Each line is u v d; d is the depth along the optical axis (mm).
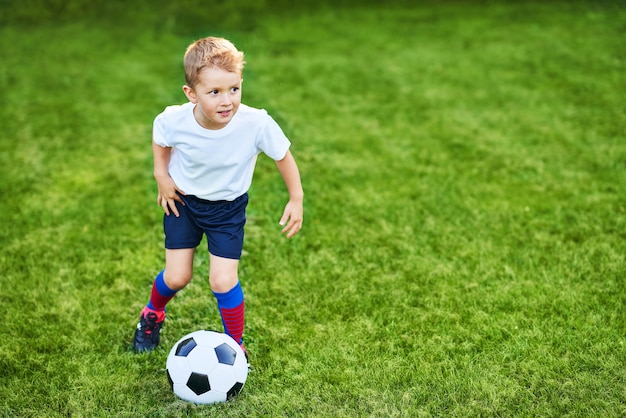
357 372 2631
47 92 6281
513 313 2986
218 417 2410
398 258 3488
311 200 4141
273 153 2379
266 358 2729
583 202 4023
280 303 3115
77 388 2562
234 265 2488
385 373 2617
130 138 5227
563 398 2455
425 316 2990
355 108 5773
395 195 4195
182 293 3201
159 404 2486
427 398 2488
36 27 8523
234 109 2230
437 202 4090
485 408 2422
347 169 4586
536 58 6973
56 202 4176
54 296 3184
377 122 5445
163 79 6684
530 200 4078
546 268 3350
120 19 8828
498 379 2564
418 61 7051
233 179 2416
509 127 5262
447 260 3453
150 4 9242
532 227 3760
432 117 5527
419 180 4402
